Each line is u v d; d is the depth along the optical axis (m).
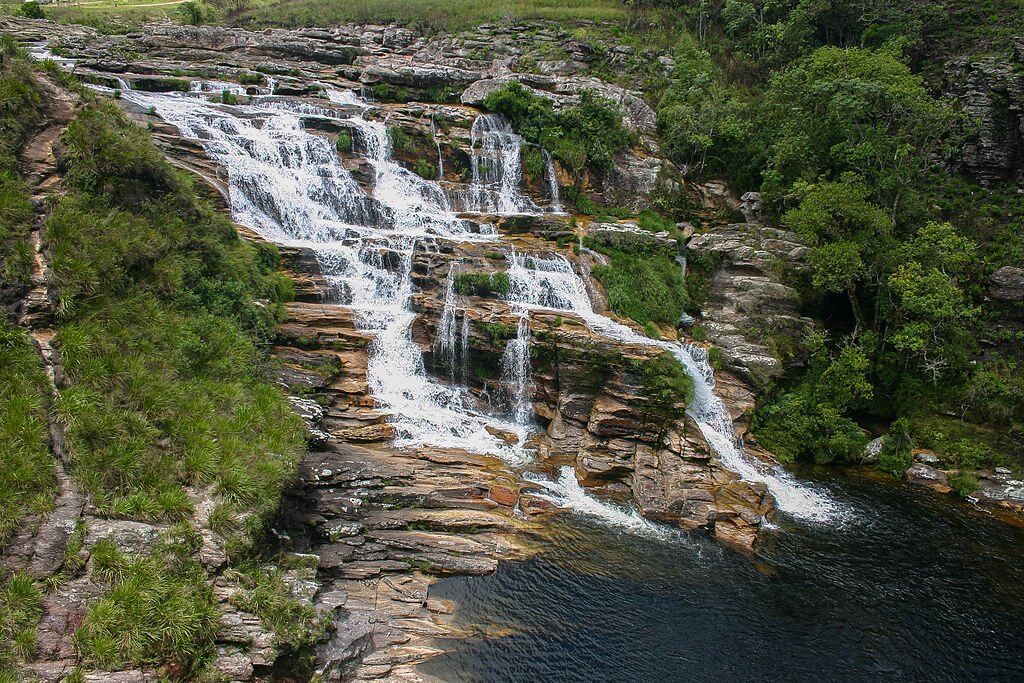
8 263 14.23
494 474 19.38
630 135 39.69
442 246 26.36
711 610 15.43
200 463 13.47
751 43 49.62
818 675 13.67
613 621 14.70
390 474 17.94
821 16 45.47
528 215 32.00
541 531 17.64
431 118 35.97
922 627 15.57
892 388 28.38
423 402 22.70
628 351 22.17
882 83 31.27
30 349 13.34
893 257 28.09
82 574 10.99
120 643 10.21
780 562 17.78
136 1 61.50
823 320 31.22
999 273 28.86
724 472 21.47
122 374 14.01
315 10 55.22
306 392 19.70
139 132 19.66
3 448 11.61
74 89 18.69
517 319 23.38
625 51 48.03
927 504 22.47
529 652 13.49
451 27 51.34
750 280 29.34
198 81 34.25
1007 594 17.16
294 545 14.80
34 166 16.45
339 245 25.78
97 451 12.52
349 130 32.06
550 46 47.88
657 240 30.94
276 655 11.13
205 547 12.17
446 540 16.50
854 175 29.84
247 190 26.44
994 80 34.50
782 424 25.94
